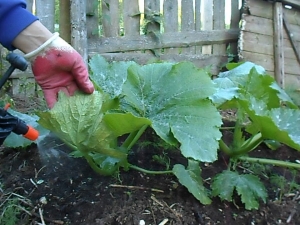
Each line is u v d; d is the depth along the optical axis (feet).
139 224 2.20
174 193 2.47
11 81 4.95
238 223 2.35
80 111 2.06
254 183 2.48
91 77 2.83
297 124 2.74
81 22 5.20
